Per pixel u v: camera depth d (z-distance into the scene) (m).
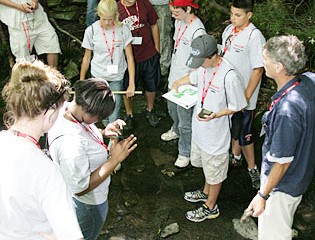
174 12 3.57
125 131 4.48
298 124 2.26
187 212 3.43
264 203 2.47
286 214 2.56
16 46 4.65
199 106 3.18
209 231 3.32
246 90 3.25
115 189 3.75
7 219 1.59
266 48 2.34
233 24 3.24
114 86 4.02
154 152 4.20
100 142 2.40
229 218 3.43
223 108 3.06
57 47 4.89
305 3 4.65
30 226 1.61
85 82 2.24
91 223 2.52
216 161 3.17
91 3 4.88
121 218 3.46
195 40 2.89
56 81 1.67
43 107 1.60
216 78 2.99
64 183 1.60
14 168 1.55
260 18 4.45
